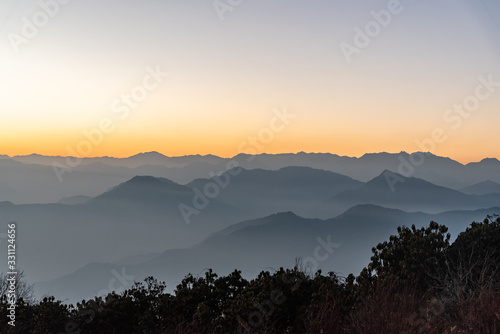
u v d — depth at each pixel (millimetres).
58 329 10547
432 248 9000
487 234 8930
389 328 5574
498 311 5430
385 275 8203
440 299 6848
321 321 6766
